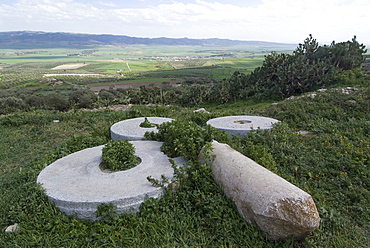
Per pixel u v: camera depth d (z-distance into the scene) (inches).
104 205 178.7
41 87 2310.5
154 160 249.0
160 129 318.3
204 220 182.1
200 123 439.8
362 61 887.1
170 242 166.7
